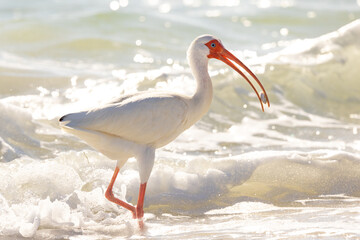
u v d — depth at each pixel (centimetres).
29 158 1220
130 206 974
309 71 1827
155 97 966
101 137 940
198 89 1037
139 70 1908
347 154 1193
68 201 1026
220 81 1738
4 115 1352
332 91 1784
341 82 1814
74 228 924
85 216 979
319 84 1798
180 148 1335
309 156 1203
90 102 1559
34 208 920
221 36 2611
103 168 1151
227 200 1068
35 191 1041
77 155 1183
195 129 1479
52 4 3150
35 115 1445
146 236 891
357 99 1766
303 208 1022
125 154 966
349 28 1958
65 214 927
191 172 1141
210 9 3247
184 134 1438
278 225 924
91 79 1742
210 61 1925
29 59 2052
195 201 1064
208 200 1070
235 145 1381
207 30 2684
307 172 1148
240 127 1521
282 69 1828
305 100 1733
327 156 1195
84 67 1953
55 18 2562
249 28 2834
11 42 2277
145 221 970
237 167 1150
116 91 1648
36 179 1055
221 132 1479
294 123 1575
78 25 2541
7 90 1611
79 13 2717
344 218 952
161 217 994
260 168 1154
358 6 3394
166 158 1227
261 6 3350
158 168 1112
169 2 3434
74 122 920
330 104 1733
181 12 3119
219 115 1584
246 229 909
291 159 1173
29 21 2483
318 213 985
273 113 1634
